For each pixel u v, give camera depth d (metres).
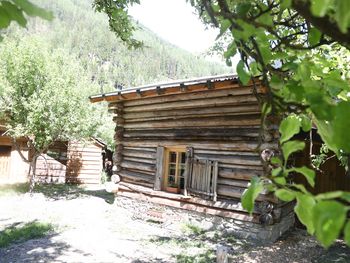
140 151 10.04
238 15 0.67
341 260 6.19
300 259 6.25
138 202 9.88
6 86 12.04
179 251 6.71
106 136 21.83
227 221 7.80
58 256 6.28
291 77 0.86
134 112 10.24
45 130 12.18
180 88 7.73
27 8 0.57
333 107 0.58
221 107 8.03
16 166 15.76
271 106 0.76
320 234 0.41
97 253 6.53
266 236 7.22
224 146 7.90
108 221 9.12
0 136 15.24
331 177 9.05
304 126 0.83
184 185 8.65
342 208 0.40
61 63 13.58
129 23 3.44
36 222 8.60
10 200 11.58
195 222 8.37
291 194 0.60
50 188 15.30
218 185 8.01
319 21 0.54
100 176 18.28
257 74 0.89
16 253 6.38
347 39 0.53
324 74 0.87
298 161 8.04
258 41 0.83
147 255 6.47
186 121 8.71
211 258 6.29
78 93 12.83
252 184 0.67
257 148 0.77
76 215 9.66
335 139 0.52
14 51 12.26
